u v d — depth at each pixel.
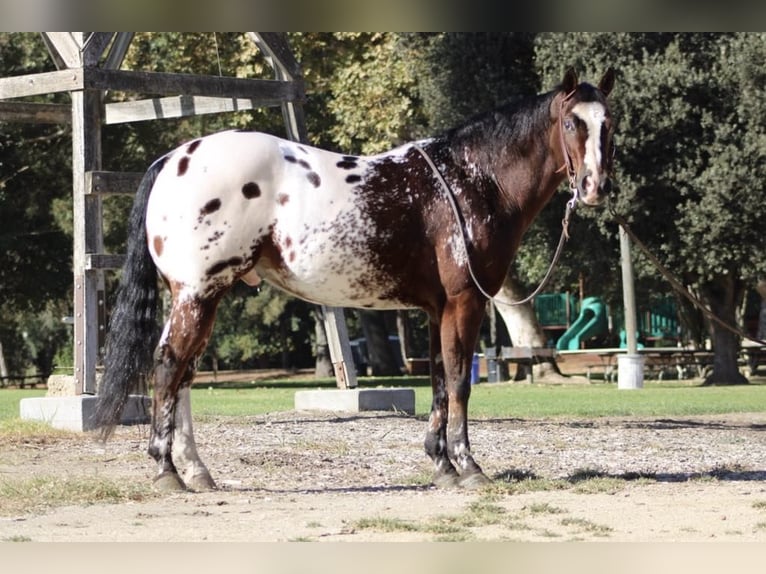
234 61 31.62
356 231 9.93
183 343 9.89
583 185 9.80
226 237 9.79
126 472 11.38
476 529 8.27
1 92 16.67
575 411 19.36
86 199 16.06
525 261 35.03
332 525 8.38
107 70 16.09
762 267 28.28
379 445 13.51
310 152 10.15
